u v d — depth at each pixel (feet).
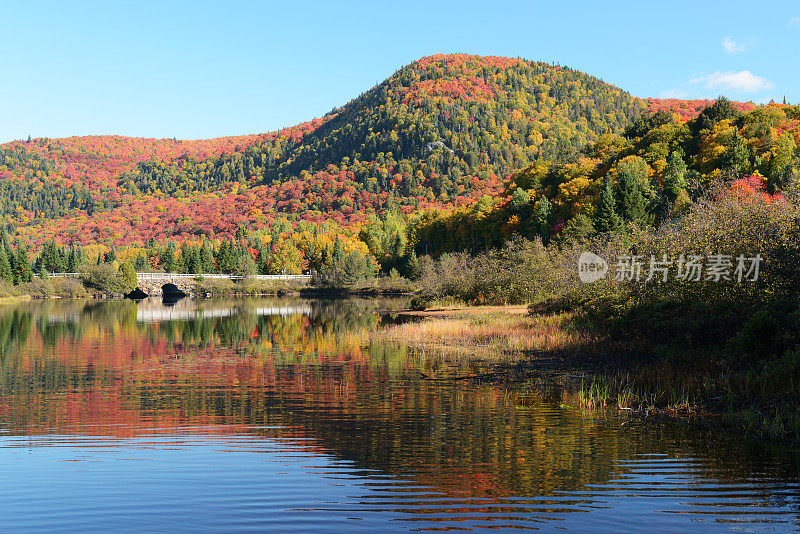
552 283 155.12
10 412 56.18
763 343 61.21
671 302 81.66
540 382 66.90
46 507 32.68
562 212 349.00
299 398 61.00
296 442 44.96
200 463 40.22
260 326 152.15
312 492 34.50
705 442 43.65
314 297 356.59
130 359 91.40
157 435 47.55
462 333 110.42
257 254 541.34
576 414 52.54
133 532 29.35
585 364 76.02
